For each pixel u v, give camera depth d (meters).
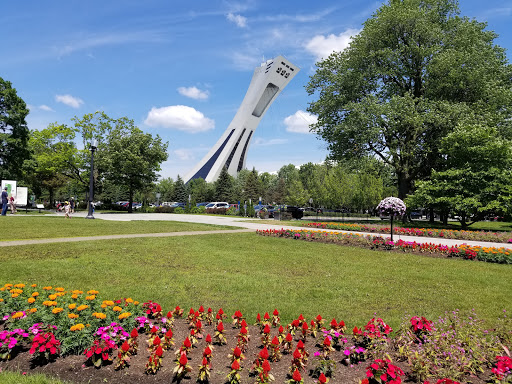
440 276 8.66
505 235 16.61
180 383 3.43
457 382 3.17
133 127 43.19
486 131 22.34
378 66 29.27
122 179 41.84
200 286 7.29
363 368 3.74
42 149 46.25
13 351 4.03
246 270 8.95
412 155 27.58
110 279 7.65
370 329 4.18
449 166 24.44
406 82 30.89
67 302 4.83
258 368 3.43
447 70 26.23
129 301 4.88
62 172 46.75
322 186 54.44
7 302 4.81
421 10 27.25
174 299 6.38
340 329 4.38
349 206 55.03
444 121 24.61
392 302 6.50
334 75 29.38
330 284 7.70
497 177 21.25
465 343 4.01
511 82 28.83
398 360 3.90
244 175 94.06
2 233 14.53
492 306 6.38
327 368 3.58
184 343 3.78
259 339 4.50
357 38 28.70
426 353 3.80
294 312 5.82
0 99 37.94
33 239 13.21
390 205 13.30
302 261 10.34
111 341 3.87
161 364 3.76
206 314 5.02
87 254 10.37
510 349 4.04
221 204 50.22
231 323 5.12
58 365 3.77
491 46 29.17
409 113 25.22
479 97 27.02
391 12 26.83
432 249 12.27
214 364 3.80
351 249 12.93
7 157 38.09
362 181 51.69
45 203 59.47
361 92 29.61
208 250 11.84
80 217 27.06
